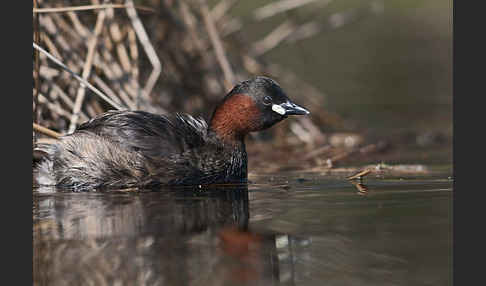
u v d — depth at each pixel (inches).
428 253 333.1
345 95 879.1
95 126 503.2
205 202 435.8
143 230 368.5
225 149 517.3
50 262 320.2
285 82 773.3
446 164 567.2
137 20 573.0
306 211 409.1
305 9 914.7
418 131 722.2
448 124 748.6
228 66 674.8
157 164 492.4
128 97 570.3
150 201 438.3
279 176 536.1
